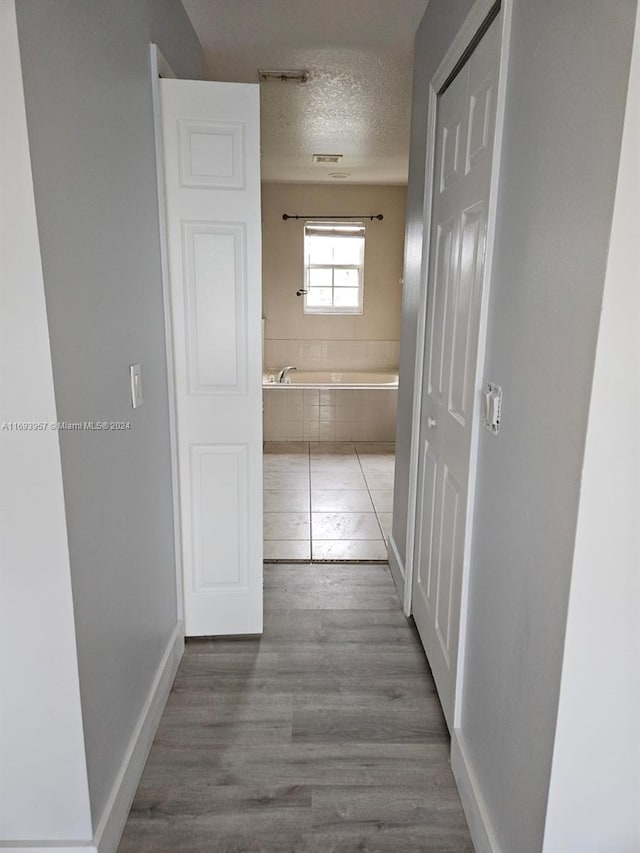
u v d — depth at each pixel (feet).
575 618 3.16
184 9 7.14
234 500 7.20
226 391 6.90
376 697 6.48
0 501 3.75
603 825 3.46
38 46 3.39
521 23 3.88
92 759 4.31
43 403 3.62
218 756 5.61
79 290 4.00
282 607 8.34
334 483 13.61
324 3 7.02
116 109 4.79
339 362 19.48
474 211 5.02
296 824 4.91
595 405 2.91
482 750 4.71
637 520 3.03
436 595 6.46
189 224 6.46
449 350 5.93
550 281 3.41
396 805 5.11
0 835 4.30
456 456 5.56
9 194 3.34
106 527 4.57
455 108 5.76
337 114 11.05
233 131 6.31
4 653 3.98
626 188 2.67
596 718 3.29
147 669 5.79
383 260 18.86
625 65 2.60
